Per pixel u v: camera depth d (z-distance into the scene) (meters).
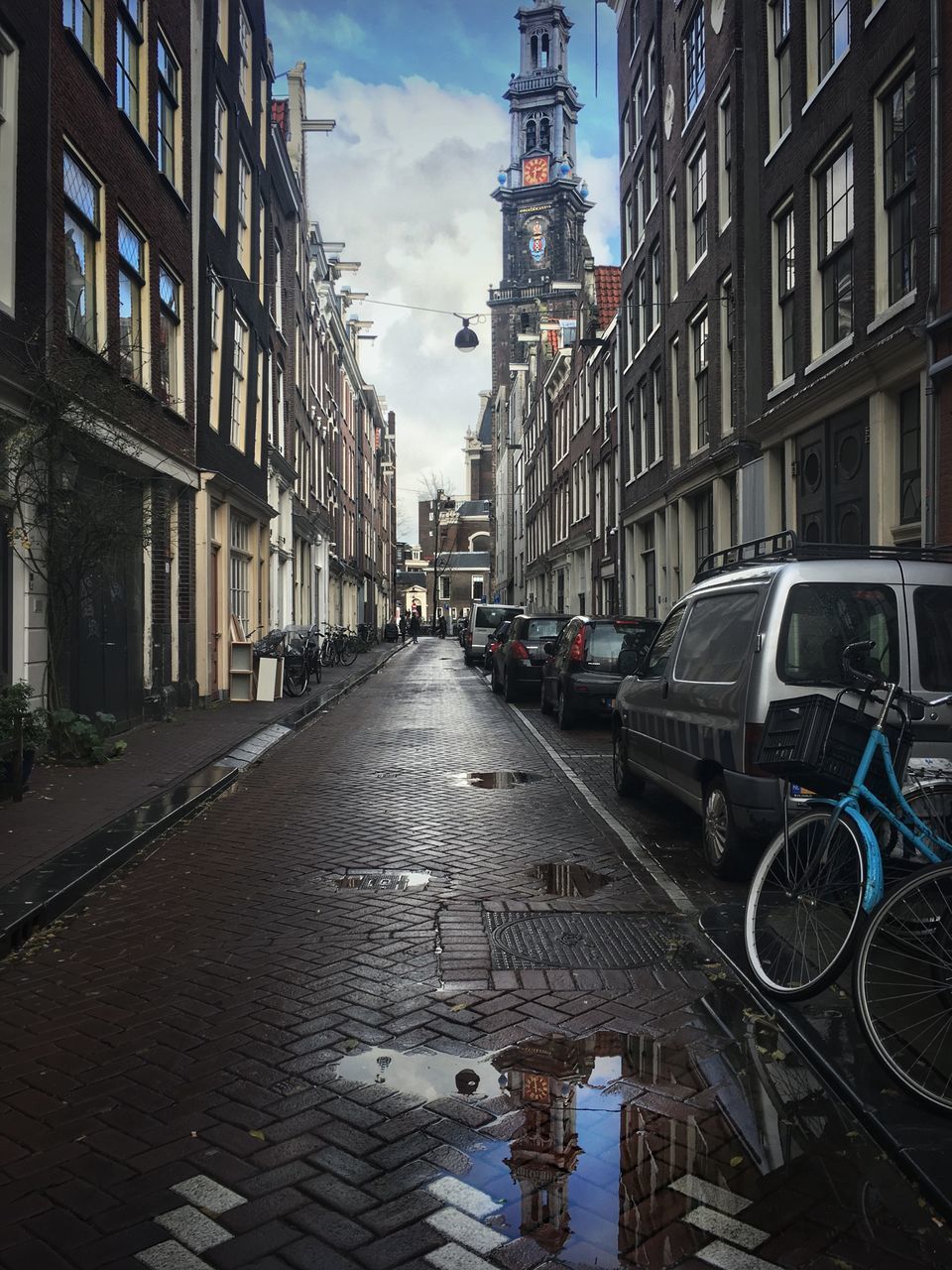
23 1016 3.97
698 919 5.29
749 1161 2.89
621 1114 3.16
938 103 9.41
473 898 5.66
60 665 10.26
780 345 14.30
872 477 11.10
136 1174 2.81
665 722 7.17
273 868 6.32
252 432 20.62
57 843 6.50
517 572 56.12
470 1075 3.43
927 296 9.63
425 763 10.91
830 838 4.00
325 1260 2.43
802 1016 3.91
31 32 9.37
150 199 13.38
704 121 17.81
